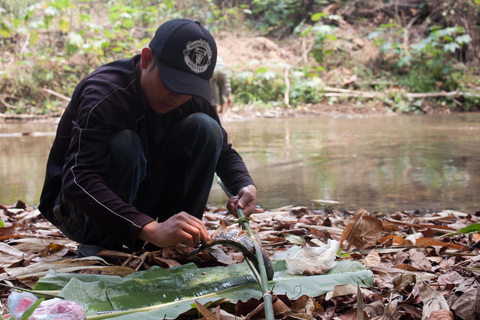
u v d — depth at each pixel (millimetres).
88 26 11734
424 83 12570
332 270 1988
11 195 4062
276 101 12039
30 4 12203
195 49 1890
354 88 12703
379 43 13781
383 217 3172
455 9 14031
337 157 5672
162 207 2395
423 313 1685
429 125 8875
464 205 3602
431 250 2379
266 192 4105
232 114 10820
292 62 13312
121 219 1841
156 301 1722
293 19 14945
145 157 2182
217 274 1924
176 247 2209
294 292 1798
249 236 1881
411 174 4715
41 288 1771
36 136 7801
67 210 2221
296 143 6797
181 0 15234
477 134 7535
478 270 1986
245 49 13297
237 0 15203
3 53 11867
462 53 14086
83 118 1941
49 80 11359
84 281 1807
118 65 2074
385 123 9320
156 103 2014
